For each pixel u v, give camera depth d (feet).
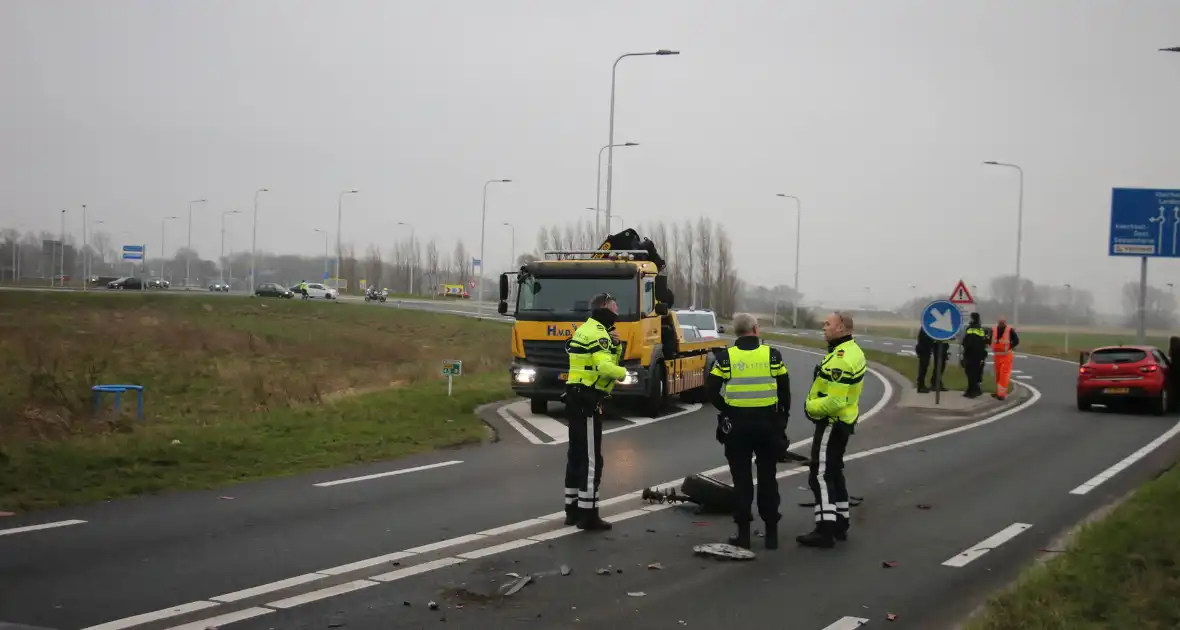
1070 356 150.92
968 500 35.76
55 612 20.68
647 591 23.07
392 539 28.02
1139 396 68.03
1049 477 41.14
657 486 37.47
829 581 24.29
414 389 72.95
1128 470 43.14
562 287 61.05
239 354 115.03
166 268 572.10
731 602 22.27
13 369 80.38
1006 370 76.48
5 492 33.68
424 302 311.27
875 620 21.13
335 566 24.88
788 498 35.73
